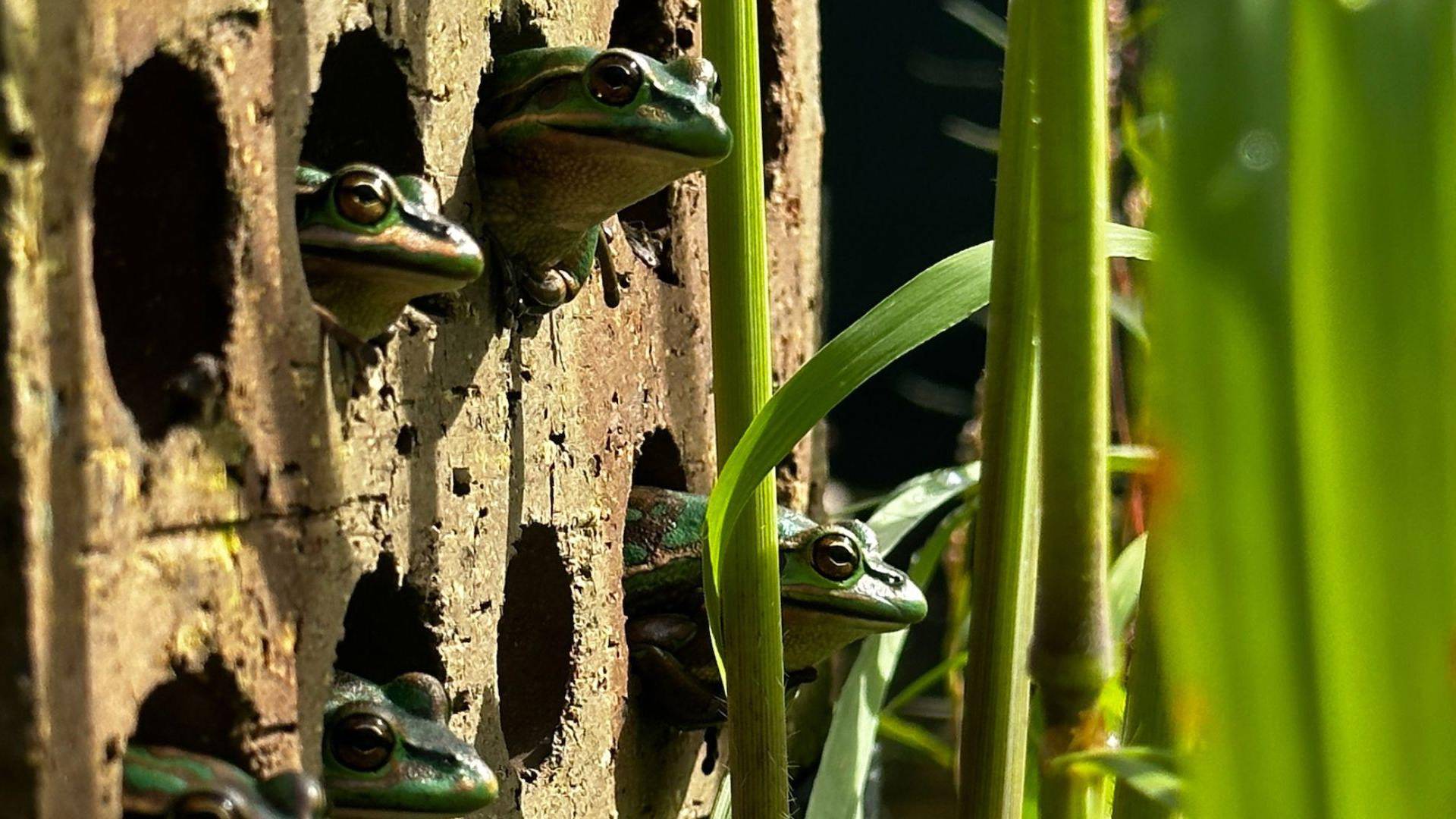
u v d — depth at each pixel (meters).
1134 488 0.55
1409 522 0.29
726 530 0.46
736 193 0.49
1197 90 0.29
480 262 0.47
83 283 0.42
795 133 0.64
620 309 0.56
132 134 0.45
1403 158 0.28
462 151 0.50
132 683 0.43
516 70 0.51
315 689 0.46
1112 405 0.61
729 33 0.49
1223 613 0.30
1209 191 0.29
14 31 0.41
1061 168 0.41
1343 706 0.29
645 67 0.49
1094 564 0.42
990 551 0.46
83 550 0.42
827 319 1.72
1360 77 0.28
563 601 0.55
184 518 0.44
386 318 0.47
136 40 0.43
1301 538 0.29
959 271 0.46
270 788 0.44
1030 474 0.46
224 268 0.45
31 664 0.41
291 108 0.46
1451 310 0.28
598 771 0.55
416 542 0.49
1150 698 0.44
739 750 0.49
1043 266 0.41
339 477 0.47
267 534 0.45
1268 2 0.28
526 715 0.55
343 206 0.46
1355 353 0.28
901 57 1.80
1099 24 0.41
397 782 0.47
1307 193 0.28
